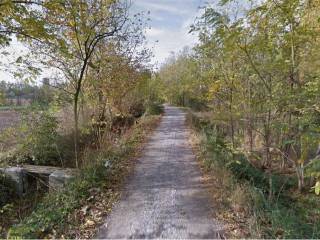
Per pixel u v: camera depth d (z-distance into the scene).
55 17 6.56
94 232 4.27
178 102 46.22
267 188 6.77
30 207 7.25
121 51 12.55
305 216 5.41
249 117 8.18
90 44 7.63
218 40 6.64
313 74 6.43
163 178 6.96
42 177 8.17
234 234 4.10
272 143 8.12
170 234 4.16
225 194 5.53
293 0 5.50
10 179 8.10
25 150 9.47
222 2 6.59
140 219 4.67
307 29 5.97
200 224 4.46
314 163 4.11
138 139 12.52
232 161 7.35
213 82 9.73
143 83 16.59
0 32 5.45
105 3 7.82
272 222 4.25
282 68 6.60
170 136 14.08
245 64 7.58
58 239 4.09
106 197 5.62
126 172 7.43
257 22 6.23
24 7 5.11
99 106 12.61
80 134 10.84
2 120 9.54
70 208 4.97
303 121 5.58
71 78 9.40
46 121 9.95
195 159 9.03
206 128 14.45
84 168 7.01
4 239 4.90
